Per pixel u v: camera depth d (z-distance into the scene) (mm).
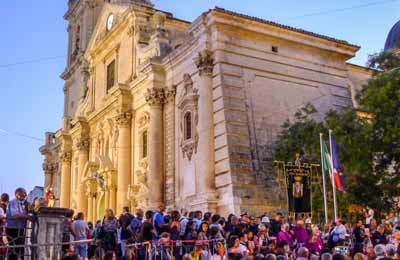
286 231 16375
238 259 10977
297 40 29578
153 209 29656
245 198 24797
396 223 19641
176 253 14328
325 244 17438
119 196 34031
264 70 28219
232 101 26422
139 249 14070
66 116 51219
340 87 31219
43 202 13867
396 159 23797
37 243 12828
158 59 31953
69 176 46281
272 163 26578
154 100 31453
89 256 16578
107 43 41250
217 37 27016
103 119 40094
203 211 25109
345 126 24453
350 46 31531
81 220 15453
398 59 25625
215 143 26234
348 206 23906
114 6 40531
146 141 33188
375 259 10688
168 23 36906
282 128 27781
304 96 29438
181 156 29281
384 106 22938
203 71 27031
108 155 38125
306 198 23391
